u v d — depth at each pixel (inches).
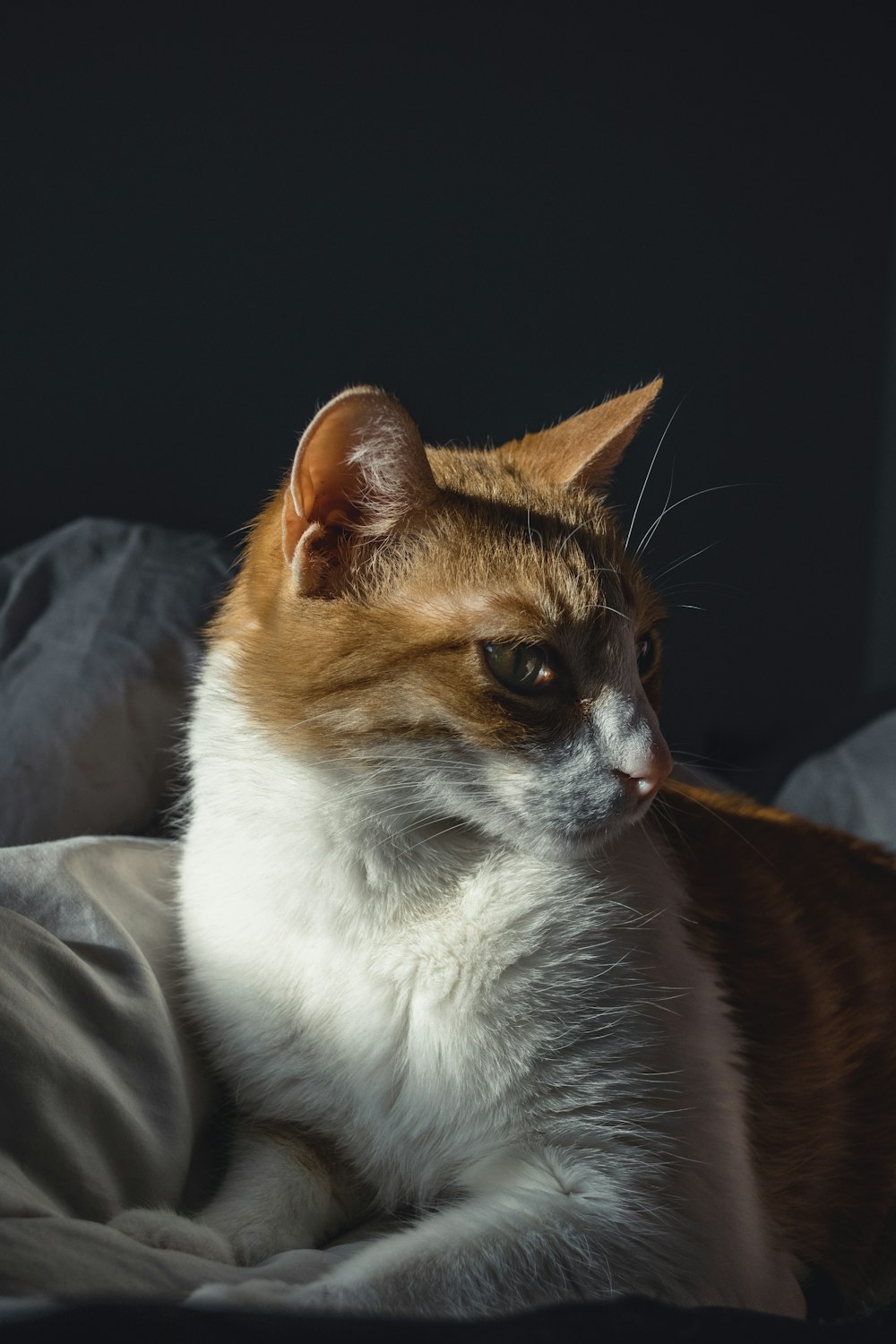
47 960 20.8
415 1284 18.5
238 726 21.9
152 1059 21.1
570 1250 19.1
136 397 42.8
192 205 42.5
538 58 44.6
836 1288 23.4
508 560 21.3
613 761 21.0
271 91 42.8
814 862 25.3
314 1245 21.4
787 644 48.8
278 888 21.5
